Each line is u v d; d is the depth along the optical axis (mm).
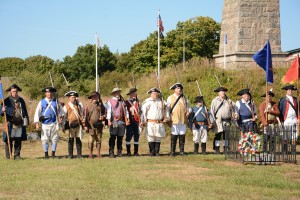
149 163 14734
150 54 69375
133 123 17344
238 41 29750
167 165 14344
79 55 72750
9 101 16047
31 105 27297
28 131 24609
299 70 15922
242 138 14891
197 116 17875
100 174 12680
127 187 11062
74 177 12281
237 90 25750
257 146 14773
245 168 13797
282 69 27922
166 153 18422
